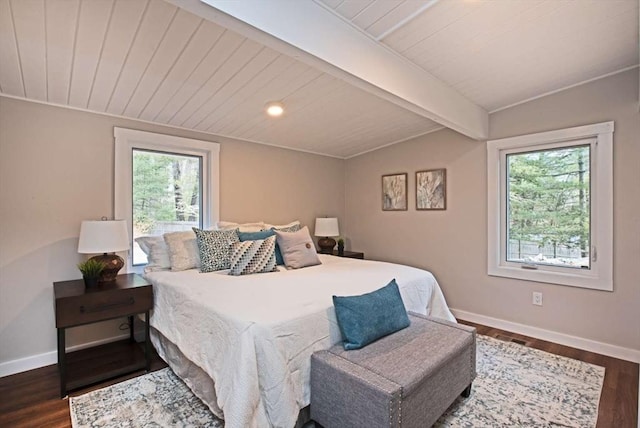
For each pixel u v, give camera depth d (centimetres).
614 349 269
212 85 246
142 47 194
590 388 219
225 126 332
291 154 425
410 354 175
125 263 295
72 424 183
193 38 188
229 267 285
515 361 259
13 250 242
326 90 271
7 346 239
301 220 436
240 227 333
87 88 238
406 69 235
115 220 271
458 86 280
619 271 267
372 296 203
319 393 169
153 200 319
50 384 224
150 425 181
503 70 254
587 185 287
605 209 272
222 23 146
